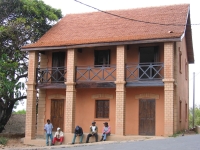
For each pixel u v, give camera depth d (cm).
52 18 2575
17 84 2366
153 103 2089
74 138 2033
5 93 2380
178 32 1992
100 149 1391
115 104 2166
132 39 1972
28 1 2534
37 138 2242
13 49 2530
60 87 2188
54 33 2400
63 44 2134
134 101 2128
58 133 2106
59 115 2294
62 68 2295
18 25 2456
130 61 2147
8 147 1914
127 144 1542
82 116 2238
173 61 1958
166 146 1362
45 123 2317
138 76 2048
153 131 2062
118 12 2452
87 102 2241
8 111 2628
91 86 2109
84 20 2486
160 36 1923
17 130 2998
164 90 1933
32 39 2512
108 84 2072
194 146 1329
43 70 2253
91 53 2250
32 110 2209
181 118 2352
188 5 2323
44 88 2255
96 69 2223
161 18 2222
